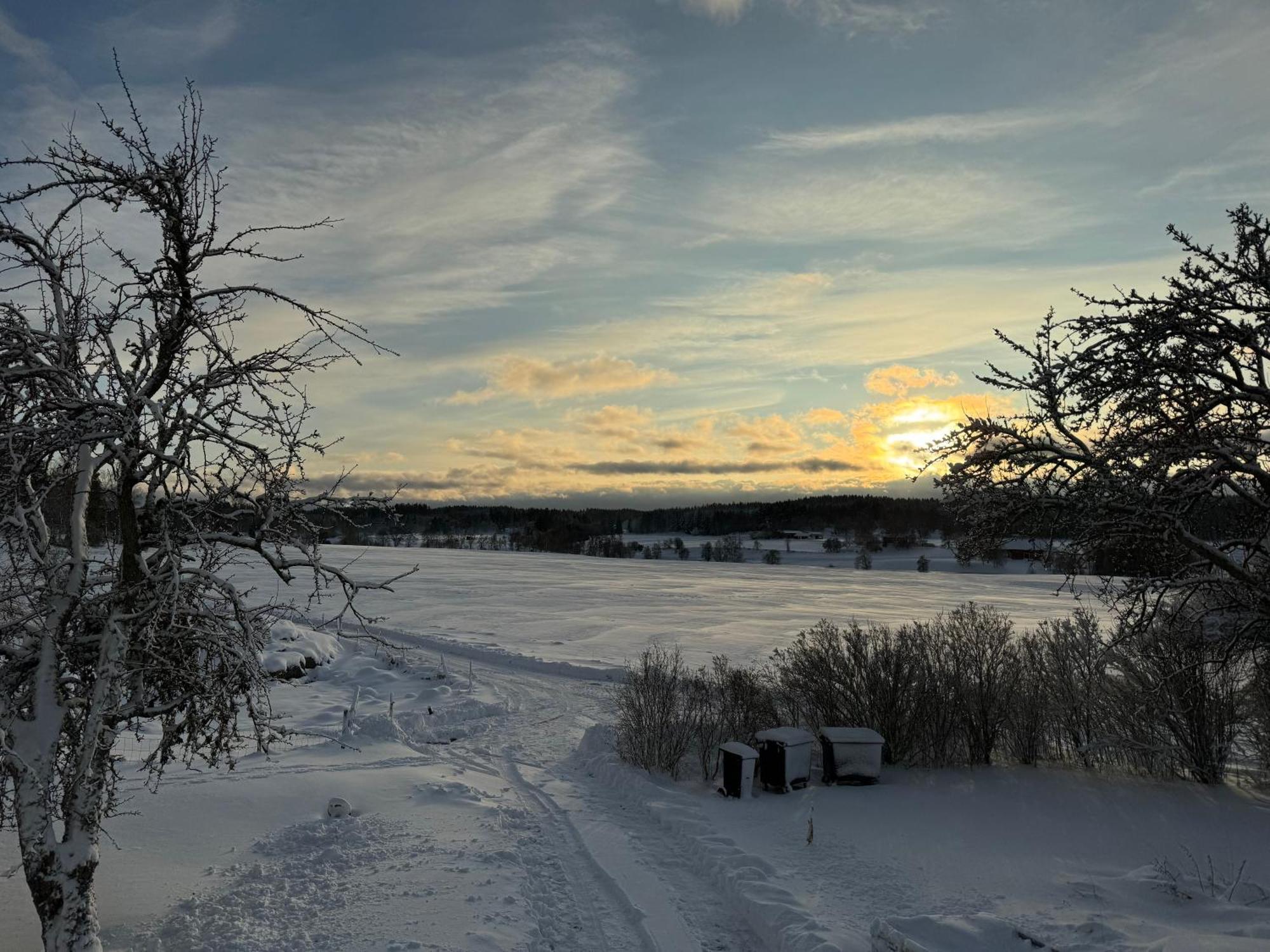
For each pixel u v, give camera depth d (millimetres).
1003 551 11062
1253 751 13945
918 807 11992
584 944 7965
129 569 7344
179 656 7547
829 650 15664
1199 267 9102
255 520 7969
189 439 7195
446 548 149000
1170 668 12398
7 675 6902
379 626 34469
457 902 8422
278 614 8422
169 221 6828
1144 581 9812
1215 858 9555
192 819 10961
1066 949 6438
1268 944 5988
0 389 6594
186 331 7145
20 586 6969
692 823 11555
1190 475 8844
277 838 10352
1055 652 14477
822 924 7930
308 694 22328
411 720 18641
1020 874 9367
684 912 8727
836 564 117562
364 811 11680
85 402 6691
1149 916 7508
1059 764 13906
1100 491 9281
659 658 23266
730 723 15430
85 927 6605
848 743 13211
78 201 6879
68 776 6781
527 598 52156
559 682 24703
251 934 7656
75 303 7133
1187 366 8750
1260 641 10102
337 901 8453
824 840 10781
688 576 80250
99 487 8039
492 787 13719
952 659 14859
